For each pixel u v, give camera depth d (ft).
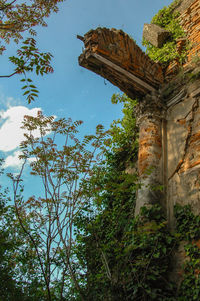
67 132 21.74
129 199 25.84
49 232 17.92
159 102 27.76
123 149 30.50
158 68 29.30
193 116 25.07
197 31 29.35
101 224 25.11
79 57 26.25
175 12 32.89
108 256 22.15
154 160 25.18
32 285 20.76
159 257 19.93
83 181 20.99
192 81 26.18
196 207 21.22
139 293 18.89
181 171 23.79
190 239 20.20
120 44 26.58
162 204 23.25
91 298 20.18
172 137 26.09
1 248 20.81
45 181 19.38
